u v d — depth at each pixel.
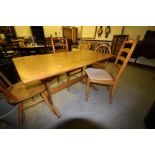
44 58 1.51
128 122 1.43
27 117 1.45
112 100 1.87
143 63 4.08
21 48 3.37
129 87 2.37
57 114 1.46
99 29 4.95
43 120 1.41
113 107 1.71
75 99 1.86
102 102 1.81
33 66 1.17
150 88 2.37
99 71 1.82
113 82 1.61
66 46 2.29
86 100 1.80
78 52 2.08
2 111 1.58
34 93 1.22
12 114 1.52
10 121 1.40
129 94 2.09
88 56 1.75
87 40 5.52
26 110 1.56
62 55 1.76
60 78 2.56
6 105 1.70
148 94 2.12
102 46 2.49
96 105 1.73
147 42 3.43
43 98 1.59
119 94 2.07
